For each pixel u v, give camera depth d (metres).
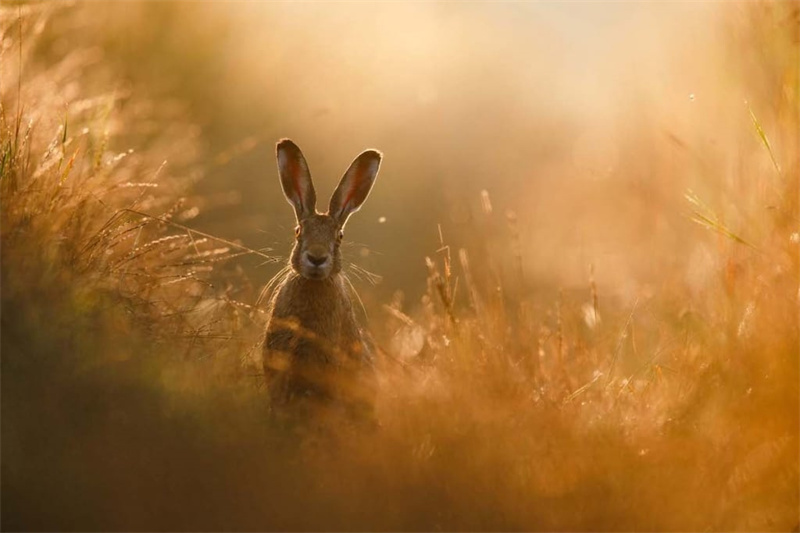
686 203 13.85
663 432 8.84
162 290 9.77
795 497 8.16
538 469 8.10
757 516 8.04
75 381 7.71
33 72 12.12
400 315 11.64
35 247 8.54
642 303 12.63
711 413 8.91
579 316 12.51
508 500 7.80
